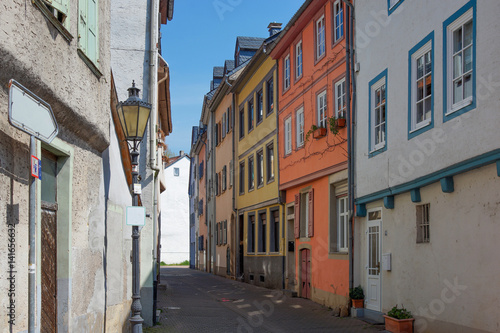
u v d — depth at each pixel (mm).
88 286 7152
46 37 5367
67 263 6270
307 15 17922
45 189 5992
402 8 11719
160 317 13898
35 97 4285
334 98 15844
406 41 11516
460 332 9219
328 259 16000
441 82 9930
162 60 15148
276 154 22031
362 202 13641
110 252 8656
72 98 6195
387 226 12422
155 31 13328
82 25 6551
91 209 7371
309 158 17766
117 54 13156
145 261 12602
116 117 9586
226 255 31859
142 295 12484
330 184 16094
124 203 10570
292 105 19906
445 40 9836
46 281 5906
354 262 14039
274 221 23219
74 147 6672
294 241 20172
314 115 17469
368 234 13633
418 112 11039
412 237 11164
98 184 7766
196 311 15289
